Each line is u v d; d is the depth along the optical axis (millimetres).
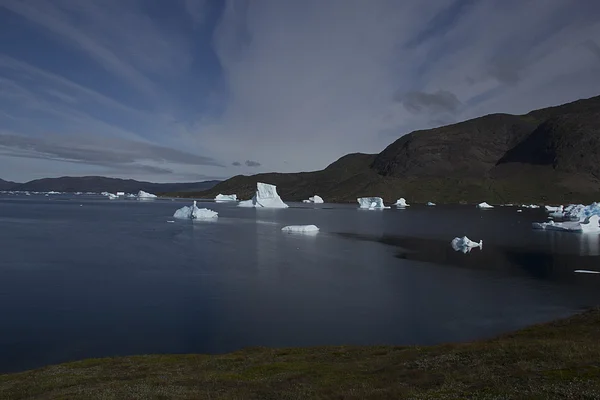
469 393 10977
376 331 26359
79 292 35156
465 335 25531
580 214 108250
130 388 14422
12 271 43344
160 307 31141
